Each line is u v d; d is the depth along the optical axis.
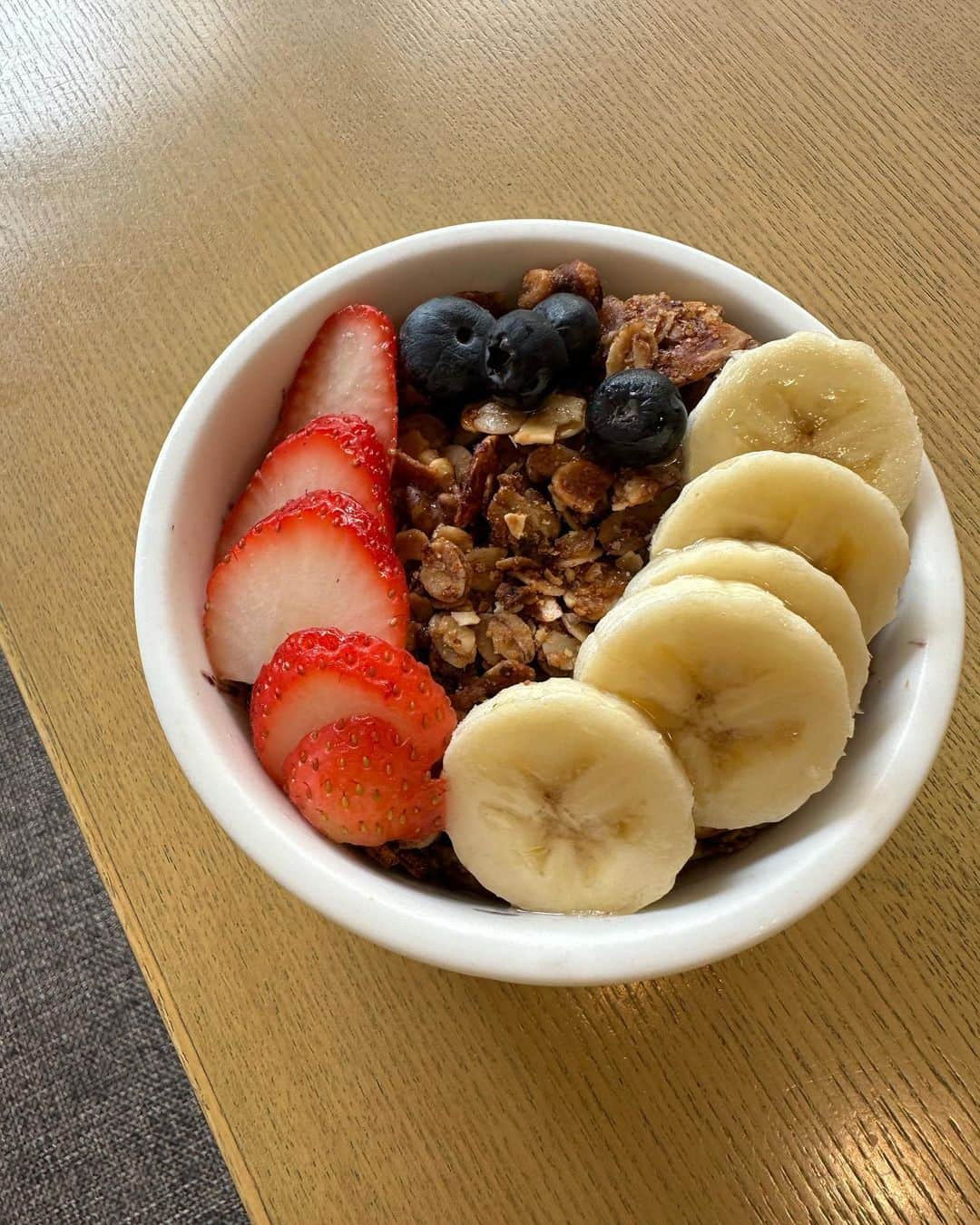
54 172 0.27
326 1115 0.19
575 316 0.20
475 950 0.16
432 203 0.26
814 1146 0.19
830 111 0.26
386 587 0.19
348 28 0.28
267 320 0.20
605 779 0.17
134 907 0.20
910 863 0.20
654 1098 0.19
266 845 0.17
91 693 0.22
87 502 0.23
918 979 0.19
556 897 0.18
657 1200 0.18
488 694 0.19
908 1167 0.19
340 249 0.25
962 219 0.25
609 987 0.19
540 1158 0.19
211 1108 0.19
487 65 0.27
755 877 0.17
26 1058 0.28
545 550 0.20
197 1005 0.20
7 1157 0.28
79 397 0.24
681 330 0.21
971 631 0.22
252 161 0.27
